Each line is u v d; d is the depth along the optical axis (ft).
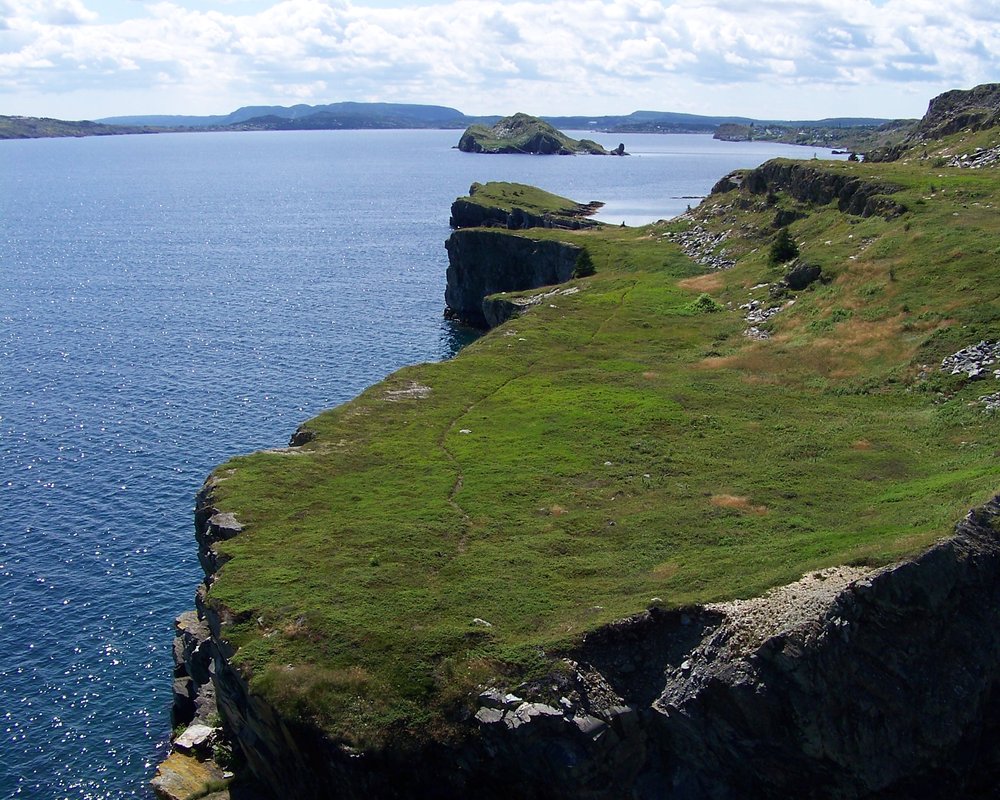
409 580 110.01
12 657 142.51
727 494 129.70
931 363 167.22
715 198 387.75
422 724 88.17
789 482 131.75
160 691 136.46
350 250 563.07
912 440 143.02
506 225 533.55
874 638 87.81
